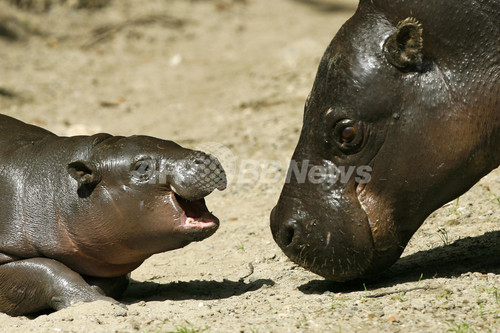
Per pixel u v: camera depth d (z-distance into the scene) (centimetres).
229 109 4125
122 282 2008
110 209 1838
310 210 1759
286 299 1841
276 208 1812
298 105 4022
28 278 1870
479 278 1805
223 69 5097
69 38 5553
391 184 1755
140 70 5109
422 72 1748
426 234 2253
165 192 1816
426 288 1773
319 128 1783
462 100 1731
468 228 2247
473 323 1553
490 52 1730
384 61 1752
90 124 4031
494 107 1733
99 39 5594
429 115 1734
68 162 1928
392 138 1747
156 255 2438
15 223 1908
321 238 1747
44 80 4781
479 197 2473
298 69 4791
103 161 1852
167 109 4256
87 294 1844
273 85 4478
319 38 5672
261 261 2261
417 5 1752
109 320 1708
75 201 1870
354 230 1738
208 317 1714
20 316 1914
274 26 6194
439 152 1738
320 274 1795
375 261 1780
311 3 6919
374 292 1792
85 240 1869
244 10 6619
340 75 1773
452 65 1744
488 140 1752
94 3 6031
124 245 1867
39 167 1953
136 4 6272
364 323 1595
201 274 2208
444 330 1529
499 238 2119
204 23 6178
